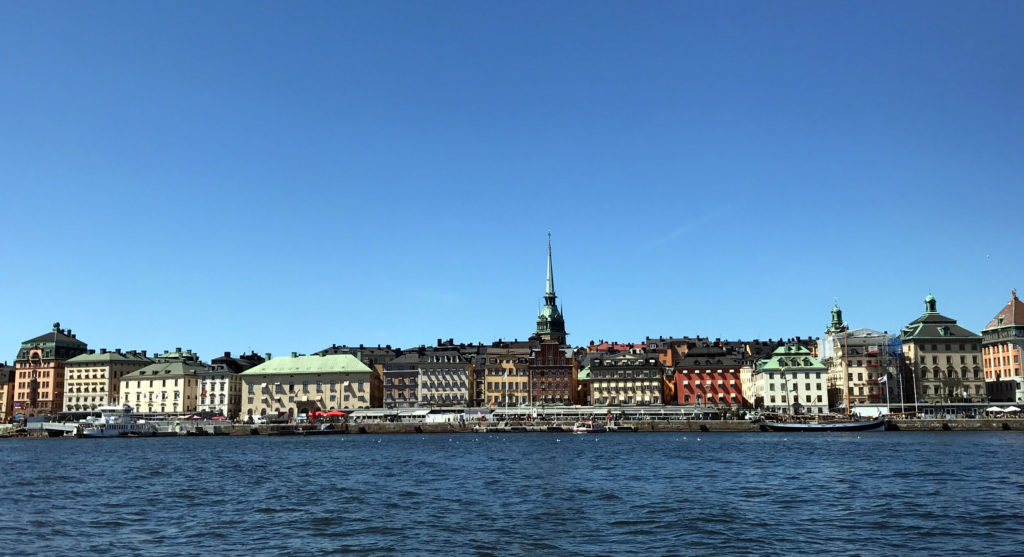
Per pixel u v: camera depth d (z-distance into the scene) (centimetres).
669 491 8788
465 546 5919
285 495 8738
